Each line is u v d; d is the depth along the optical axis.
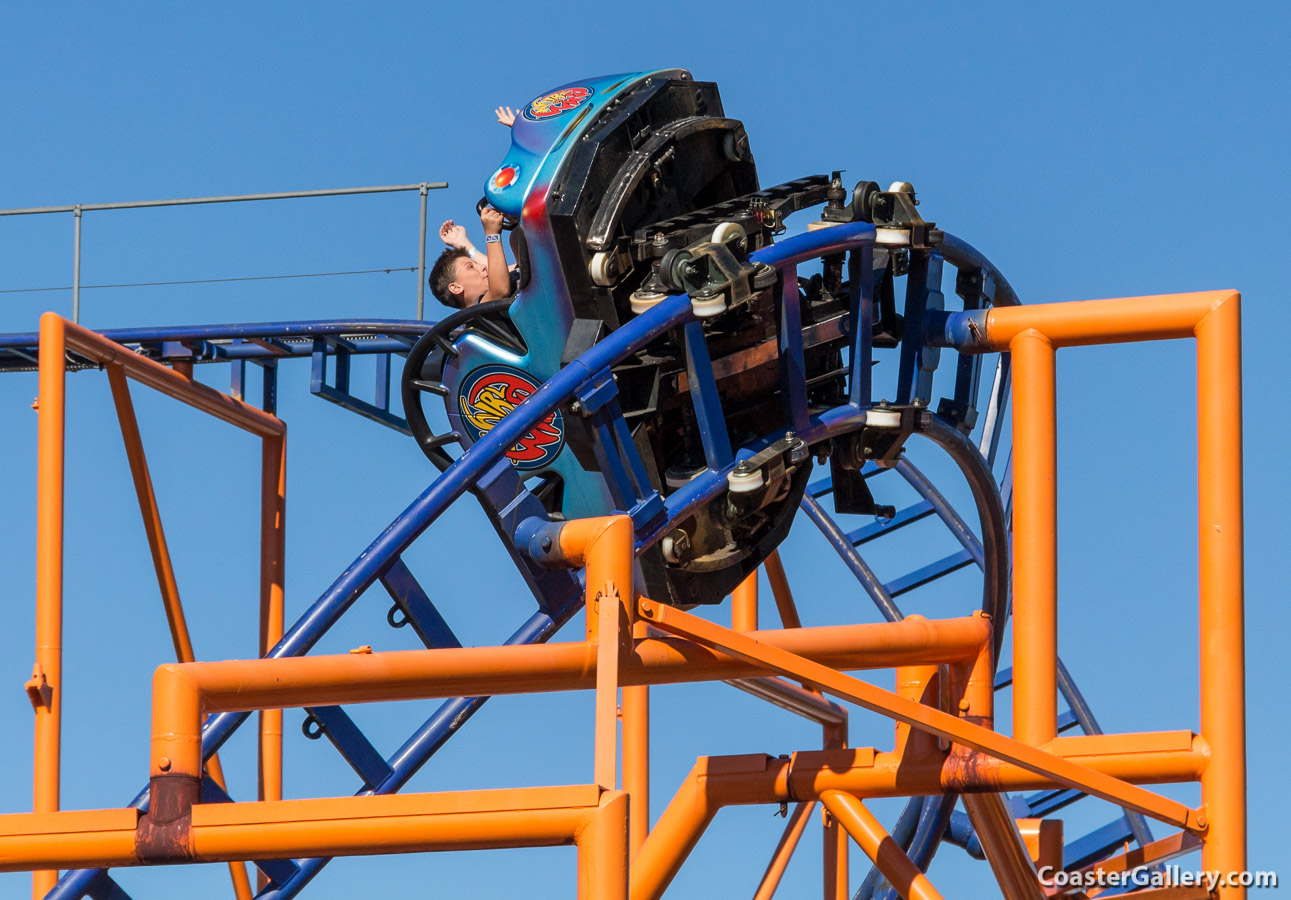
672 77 18.56
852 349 18.23
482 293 24.84
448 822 10.84
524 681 12.12
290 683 11.70
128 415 22.56
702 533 17.61
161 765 11.20
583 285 17.16
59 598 19.69
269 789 24.45
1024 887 15.77
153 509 22.97
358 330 25.95
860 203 17.98
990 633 14.27
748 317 17.88
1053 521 15.40
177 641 23.38
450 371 19.34
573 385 16.00
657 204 18.11
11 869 11.12
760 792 14.23
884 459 18.48
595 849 10.65
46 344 20.41
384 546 15.55
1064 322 15.84
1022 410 15.82
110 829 11.08
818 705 21.81
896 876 13.84
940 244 18.16
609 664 11.70
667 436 18.53
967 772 13.75
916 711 12.52
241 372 26.56
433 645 15.95
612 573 12.14
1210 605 14.62
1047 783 13.64
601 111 17.67
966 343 16.67
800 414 17.75
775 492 17.44
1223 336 15.10
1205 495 14.88
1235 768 14.11
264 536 26.12
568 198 17.03
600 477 18.28
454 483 15.68
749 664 12.77
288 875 18.36
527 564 15.74
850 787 14.10
